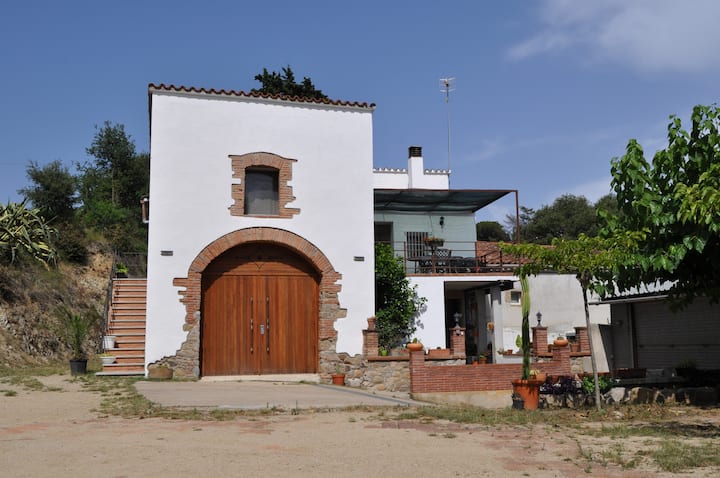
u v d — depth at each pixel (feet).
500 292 73.46
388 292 66.80
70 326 76.84
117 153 152.35
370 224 58.54
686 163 36.37
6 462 20.56
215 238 54.08
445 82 103.81
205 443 24.47
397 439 26.30
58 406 34.81
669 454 23.08
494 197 77.92
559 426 31.78
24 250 74.43
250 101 56.44
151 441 24.72
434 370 53.26
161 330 51.88
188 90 54.70
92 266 96.48
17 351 65.41
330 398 40.60
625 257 36.47
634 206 36.42
